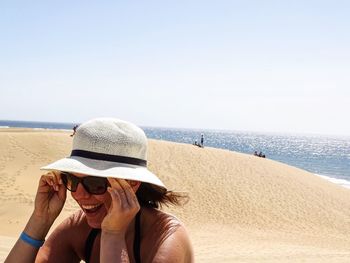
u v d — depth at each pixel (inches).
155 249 73.9
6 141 1167.6
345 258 514.3
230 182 1072.2
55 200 85.2
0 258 334.3
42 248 85.5
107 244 70.6
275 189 1074.1
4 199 772.0
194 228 772.6
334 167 3336.6
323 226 882.8
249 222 855.7
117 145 74.4
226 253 530.9
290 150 5979.3
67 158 76.0
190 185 1029.2
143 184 84.3
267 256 512.7
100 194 74.3
